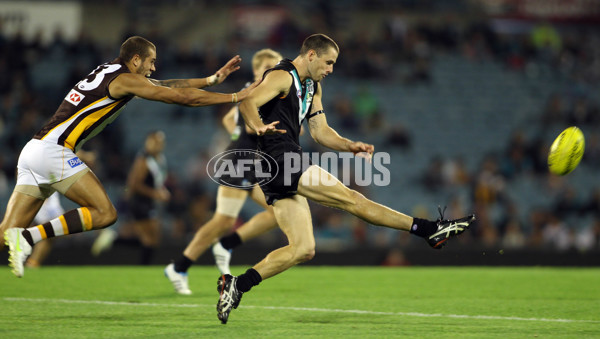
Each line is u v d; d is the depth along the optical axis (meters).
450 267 47.78
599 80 82.94
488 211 59.22
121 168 60.19
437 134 73.31
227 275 18.95
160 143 41.25
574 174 69.00
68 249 44.88
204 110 69.75
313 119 21.39
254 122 18.80
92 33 77.81
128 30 73.50
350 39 79.50
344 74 76.12
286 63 19.98
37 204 20.97
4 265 42.22
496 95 78.44
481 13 86.50
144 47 20.69
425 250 48.19
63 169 20.22
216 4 80.00
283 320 20.12
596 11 87.75
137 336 17.08
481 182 61.44
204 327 18.64
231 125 28.69
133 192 41.34
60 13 76.31
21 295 25.53
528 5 87.44
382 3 83.69
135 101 69.69
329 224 54.75
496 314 21.80
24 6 75.25
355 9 83.19
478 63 81.44
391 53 79.31
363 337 17.27
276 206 20.00
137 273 35.53
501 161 70.56
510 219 57.97
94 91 20.23
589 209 61.50
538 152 67.69
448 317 20.98
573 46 86.25
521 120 76.12
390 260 47.72
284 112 19.94
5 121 64.94
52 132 20.30
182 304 23.52
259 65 28.22
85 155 27.55
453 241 55.44
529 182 66.69
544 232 56.84
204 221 54.78
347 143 21.11
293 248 19.56
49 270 36.81
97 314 20.88
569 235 56.34
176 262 27.03
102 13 77.94
